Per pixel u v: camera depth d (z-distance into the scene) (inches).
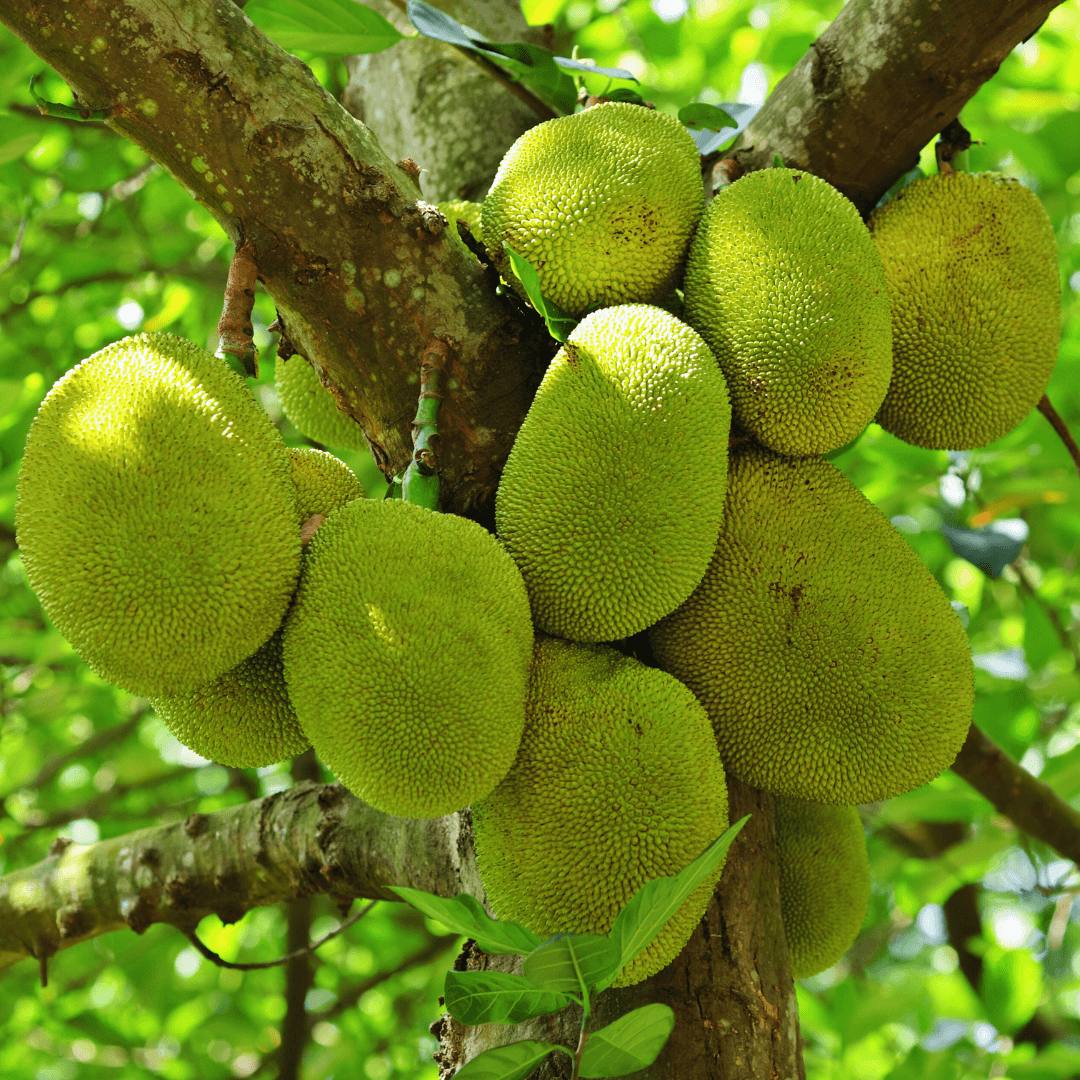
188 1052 271.9
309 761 229.5
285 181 132.2
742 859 134.7
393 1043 273.7
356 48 152.4
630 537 128.2
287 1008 217.6
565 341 132.1
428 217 133.7
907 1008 194.1
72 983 264.8
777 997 133.0
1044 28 226.1
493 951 125.3
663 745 127.2
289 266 133.3
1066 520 237.3
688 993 131.4
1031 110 205.5
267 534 127.0
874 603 132.0
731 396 132.7
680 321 132.2
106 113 131.6
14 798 259.1
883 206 139.9
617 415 128.7
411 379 134.9
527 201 133.1
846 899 143.9
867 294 132.3
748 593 132.3
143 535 125.0
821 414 132.0
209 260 278.1
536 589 129.3
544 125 135.5
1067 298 229.3
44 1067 279.9
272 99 132.0
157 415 126.2
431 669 125.2
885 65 137.0
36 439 127.3
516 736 126.7
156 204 279.1
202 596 125.6
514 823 127.7
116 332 261.1
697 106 143.9
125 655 126.2
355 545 127.3
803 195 133.6
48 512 125.7
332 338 134.9
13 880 165.9
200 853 158.1
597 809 126.6
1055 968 264.5
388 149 165.6
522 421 134.7
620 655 130.5
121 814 260.1
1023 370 138.0
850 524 133.5
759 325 131.6
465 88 161.5
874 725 131.5
